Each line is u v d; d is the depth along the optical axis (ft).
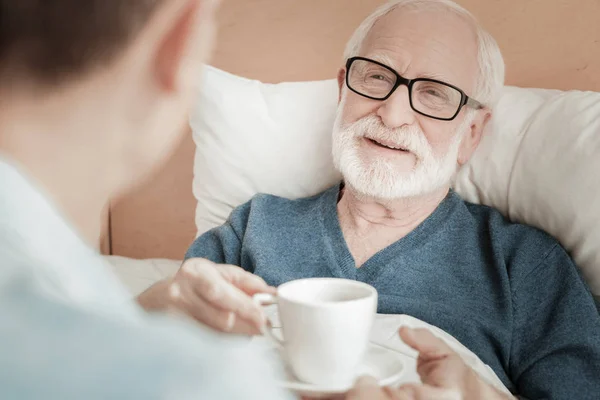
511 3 5.69
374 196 4.79
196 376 0.88
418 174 4.77
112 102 1.10
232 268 2.98
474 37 4.99
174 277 3.05
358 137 4.90
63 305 0.92
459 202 4.96
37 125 1.08
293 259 4.95
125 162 1.18
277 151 5.52
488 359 4.37
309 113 5.52
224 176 5.64
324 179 5.47
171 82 1.13
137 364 0.87
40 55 1.03
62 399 0.83
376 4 6.16
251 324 2.69
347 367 2.76
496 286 4.60
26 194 1.04
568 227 4.59
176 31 1.11
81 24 1.02
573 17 5.54
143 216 7.11
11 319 0.89
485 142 5.05
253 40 6.58
